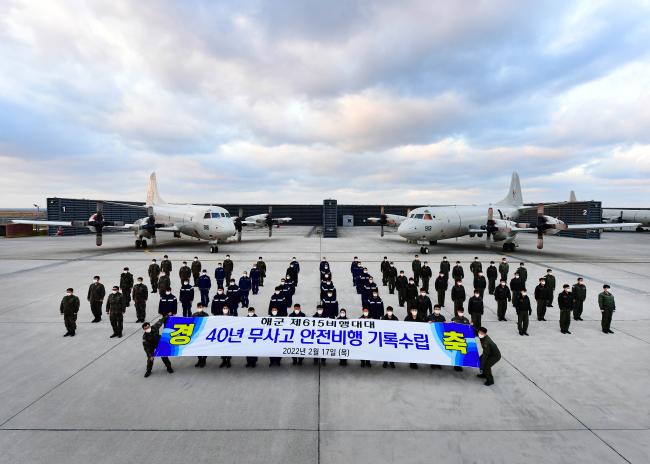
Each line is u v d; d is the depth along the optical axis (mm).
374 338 9930
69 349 10992
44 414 7438
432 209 33906
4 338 11930
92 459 6094
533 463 6051
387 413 7562
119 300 12023
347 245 40188
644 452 6328
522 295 12484
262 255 31297
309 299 16844
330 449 6387
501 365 9961
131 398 8109
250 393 8383
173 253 32594
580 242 48688
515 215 41125
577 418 7395
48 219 57219
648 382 8992
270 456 6188
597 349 11125
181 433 6832
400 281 15969
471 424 7176
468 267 25828
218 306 12742
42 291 18312
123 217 69750
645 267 25875
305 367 9852
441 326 10133
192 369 9672
